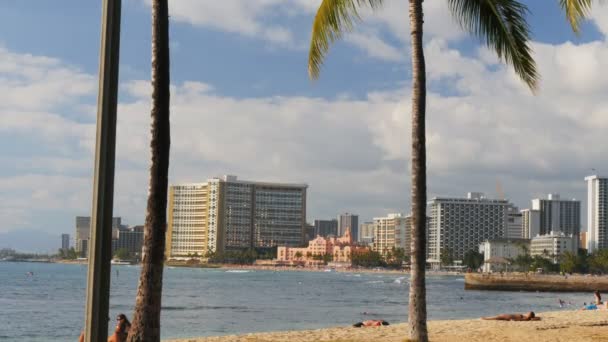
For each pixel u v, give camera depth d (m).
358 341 20.23
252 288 145.00
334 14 17.11
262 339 21.17
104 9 9.46
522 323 26.89
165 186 11.27
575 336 22.05
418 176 16.06
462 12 17.50
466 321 28.14
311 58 17.59
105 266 9.31
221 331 50.84
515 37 17.38
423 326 15.84
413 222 16.03
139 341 10.87
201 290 129.00
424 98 16.23
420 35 16.34
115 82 9.49
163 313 70.69
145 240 11.11
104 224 9.31
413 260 16.00
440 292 145.12
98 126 9.35
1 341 43.91
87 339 9.12
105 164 9.34
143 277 11.02
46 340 44.47
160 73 11.41
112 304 82.62
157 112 11.34
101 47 9.45
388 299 110.44
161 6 11.49
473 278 154.75
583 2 14.75
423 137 16.14
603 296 129.50
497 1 17.25
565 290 147.50
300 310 79.06
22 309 73.81
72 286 135.50
